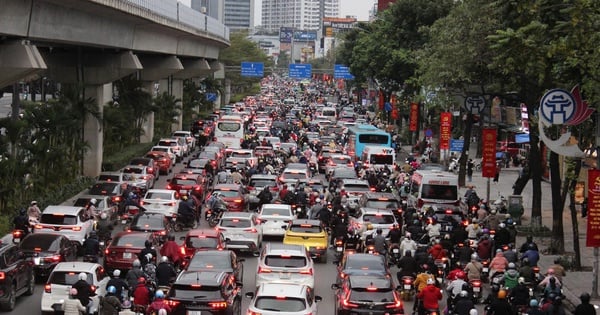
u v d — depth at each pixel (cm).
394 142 8788
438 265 2969
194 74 11006
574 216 3453
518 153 7644
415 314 2505
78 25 4666
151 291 2388
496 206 4422
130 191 4362
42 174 4806
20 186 4303
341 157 6525
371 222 3531
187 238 3050
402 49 8350
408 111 9625
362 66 10656
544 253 3747
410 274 2830
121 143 7056
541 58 2617
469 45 4416
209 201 4303
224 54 16862
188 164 5906
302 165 5616
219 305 2116
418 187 4353
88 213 3525
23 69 3888
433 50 5625
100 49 5991
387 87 9538
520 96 4391
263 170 5969
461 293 2227
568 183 3675
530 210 5184
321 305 2777
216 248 3008
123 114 7044
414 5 8331
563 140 2914
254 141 8056
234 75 17525
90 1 4319
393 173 6184
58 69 5866
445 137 6462
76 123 5281
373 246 3216
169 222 3734
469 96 5094
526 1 2505
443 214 3975
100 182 4547
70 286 2389
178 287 2142
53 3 4147
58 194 4769
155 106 7862
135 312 2209
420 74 7144
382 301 2242
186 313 2103
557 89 2827
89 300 2258
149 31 6919
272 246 2758
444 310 2528
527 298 2428
